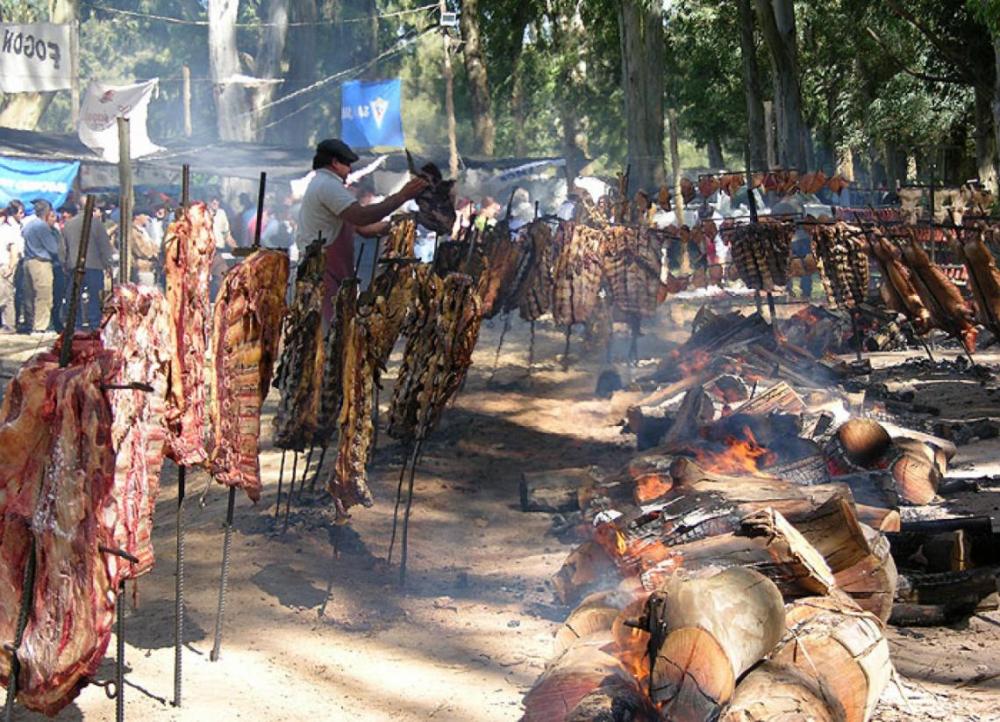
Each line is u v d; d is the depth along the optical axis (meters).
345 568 6.87
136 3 52.59
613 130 53.41
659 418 9.59
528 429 10.88
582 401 12.27
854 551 5.36
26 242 20.23
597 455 9.77
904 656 5.45
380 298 6.61
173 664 5.47
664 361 11.91
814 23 44.66
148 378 4.37
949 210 14.91
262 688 5.21
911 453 7.80
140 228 19.36
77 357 4.36
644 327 18.25
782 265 12.61
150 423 4.42
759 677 4.18
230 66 33.88
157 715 4.93
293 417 6.89
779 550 4.93
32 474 4.20
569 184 25.66
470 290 6.60
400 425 6.56
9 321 21.14
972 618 5.98
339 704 5.04
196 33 53.31
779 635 4.29
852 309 13.56
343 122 28.53
